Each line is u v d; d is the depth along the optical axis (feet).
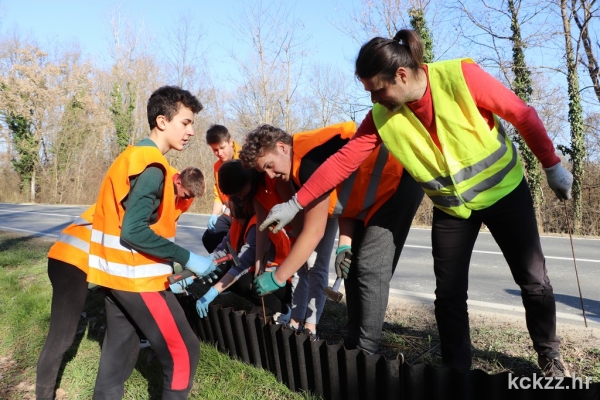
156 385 10.01
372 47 7.24
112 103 101.40
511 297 16.51
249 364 10.28
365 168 9.24
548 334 8.63
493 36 48.01
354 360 8.47
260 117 77.15
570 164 47.11
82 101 104.27
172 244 7.79
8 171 110.42
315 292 11.37
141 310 7.80
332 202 9.36
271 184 10.23
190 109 8.36
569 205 45.16
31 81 101.45
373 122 8.34
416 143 7.98
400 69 7.25
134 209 7.38
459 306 8.66
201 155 85.25
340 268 9.55
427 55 49.14
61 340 8.87
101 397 8.11
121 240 7.72
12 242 28.43
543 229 44.75
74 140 102.63
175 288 9.37
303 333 9.23
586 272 21.13
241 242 12.60
